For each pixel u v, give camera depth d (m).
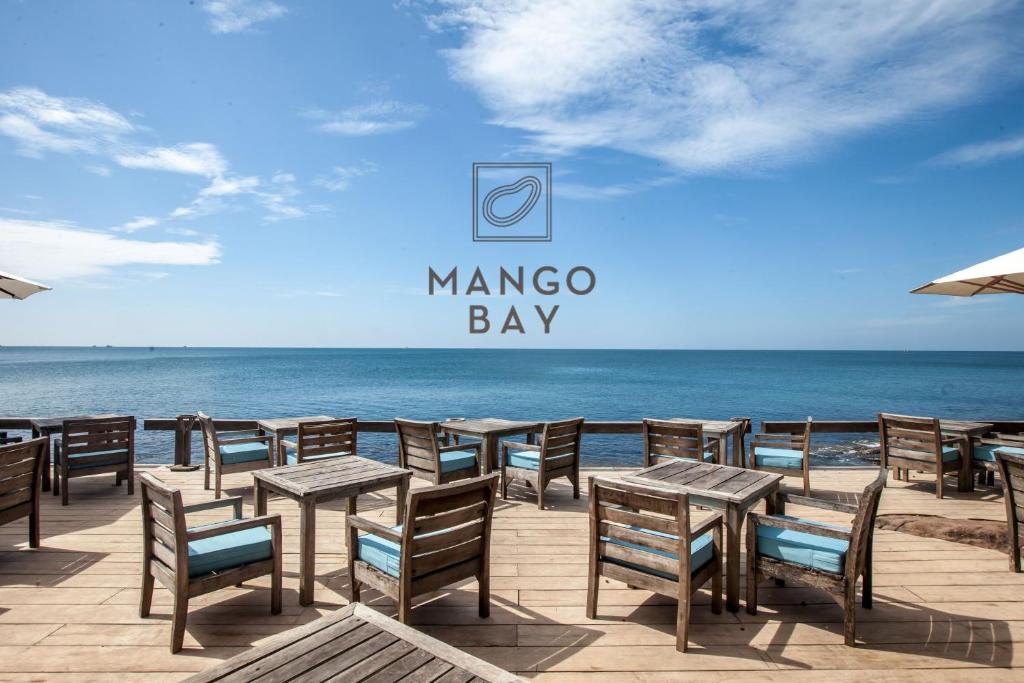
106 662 2.77
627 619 3.28
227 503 3.48
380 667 1.89
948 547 4.45
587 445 15.12
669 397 35.06
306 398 32.97
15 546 4.49
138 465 7.77
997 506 5.75
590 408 28.64
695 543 3.24
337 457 4.80
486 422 6.71
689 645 2.97
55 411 24.41
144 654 2.85
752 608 3.34
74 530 4.91
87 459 5.85
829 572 3.04
